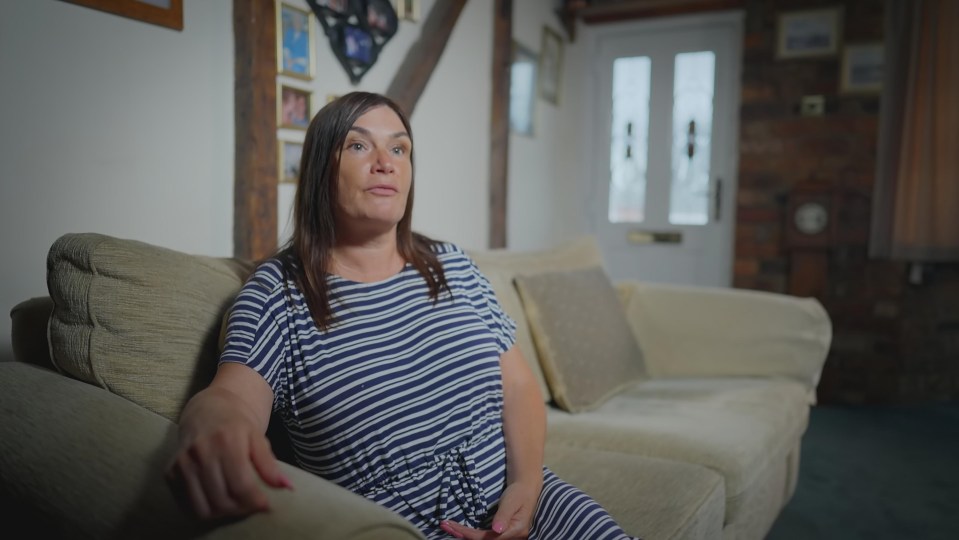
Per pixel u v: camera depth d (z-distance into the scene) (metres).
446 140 2.96
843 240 3.77
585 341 1.96
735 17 4.01
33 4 1.41
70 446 0.82
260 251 1.94
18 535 0.81
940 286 3.67
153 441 0.81
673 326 2.35
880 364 3.76
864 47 3.67
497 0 3.27
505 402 1.16
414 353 1.03
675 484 1.32
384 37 2.46
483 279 1.23
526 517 1.00
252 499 0.63
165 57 1.70
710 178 4.18
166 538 0.65
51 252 1.05
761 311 2.27
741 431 1.65
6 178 1.38
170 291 1.04
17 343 1.16
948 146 3.48
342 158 1.02
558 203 4.27
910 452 2.89
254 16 1.88
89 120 1.53
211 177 1.86
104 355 0.98
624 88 4.35
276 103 1.99
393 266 1.10
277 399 0.97
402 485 1.00
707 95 4.15
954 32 3.44
